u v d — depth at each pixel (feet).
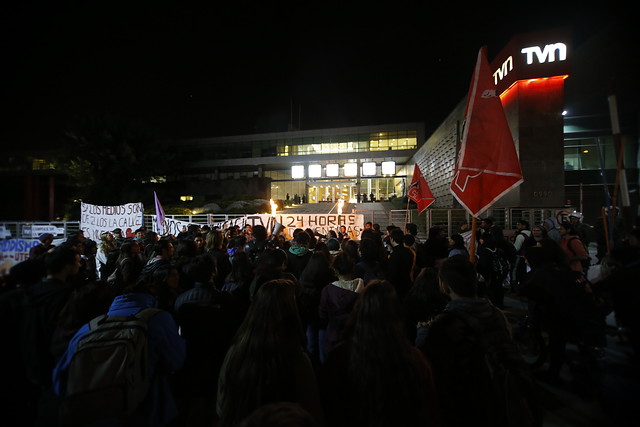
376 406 5.35
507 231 50.19
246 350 6.16
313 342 14.32
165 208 112.47
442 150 94.27
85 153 117.70
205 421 9.99
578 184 76.02
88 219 43.68
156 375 8.58
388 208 97.40
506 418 6.98
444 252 20.84
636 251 9.73
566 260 13.75
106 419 7.32
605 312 13.12
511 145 13.94
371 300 5.93
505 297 27.40
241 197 126.41
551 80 57.67
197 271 10.90
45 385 9.79
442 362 7.31
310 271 13.91
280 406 3.44
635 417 7.72
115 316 8.32
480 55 14.69
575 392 13.04
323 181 159.53
